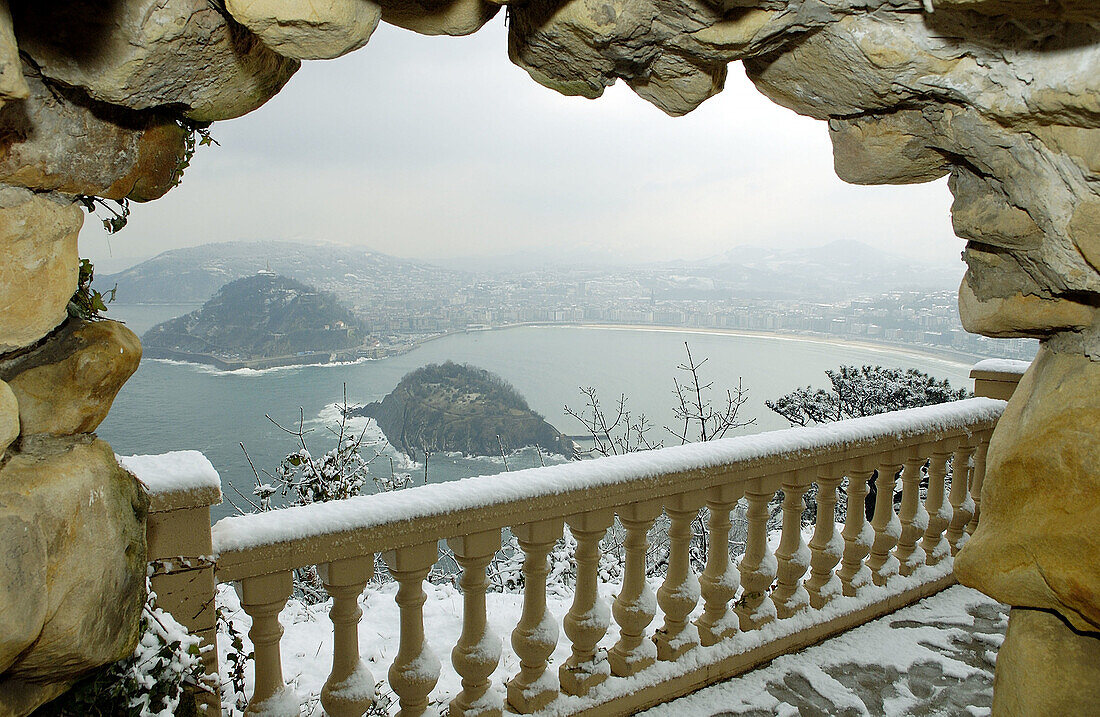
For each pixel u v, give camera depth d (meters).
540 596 2.36
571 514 2.34
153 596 1.69
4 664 0.93
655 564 6.43
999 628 3.18
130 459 1.82
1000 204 1.32
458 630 3.29
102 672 1.39
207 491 1.74
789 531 2.97
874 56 1.21
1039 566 1.37
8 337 0.97
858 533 3.21
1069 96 1.03
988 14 1.03
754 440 2.79
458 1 1.29
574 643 2.48
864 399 8.41
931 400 8.18
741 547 7.62
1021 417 1.46
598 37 1.29
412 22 1.32
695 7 1.20
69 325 1.12
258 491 5.48
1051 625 1.46
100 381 1.11
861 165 1.52
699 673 2.70
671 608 2.65
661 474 2.47
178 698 1.64
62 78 0.98
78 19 0.95
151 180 1.23
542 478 2.27
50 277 1.02
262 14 1.00
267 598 1.92
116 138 1.11
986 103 1.16
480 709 2.26
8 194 0.97
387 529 2.01
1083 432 1.29
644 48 1.35
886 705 2.64
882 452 3.21
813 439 2.89
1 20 0.79
